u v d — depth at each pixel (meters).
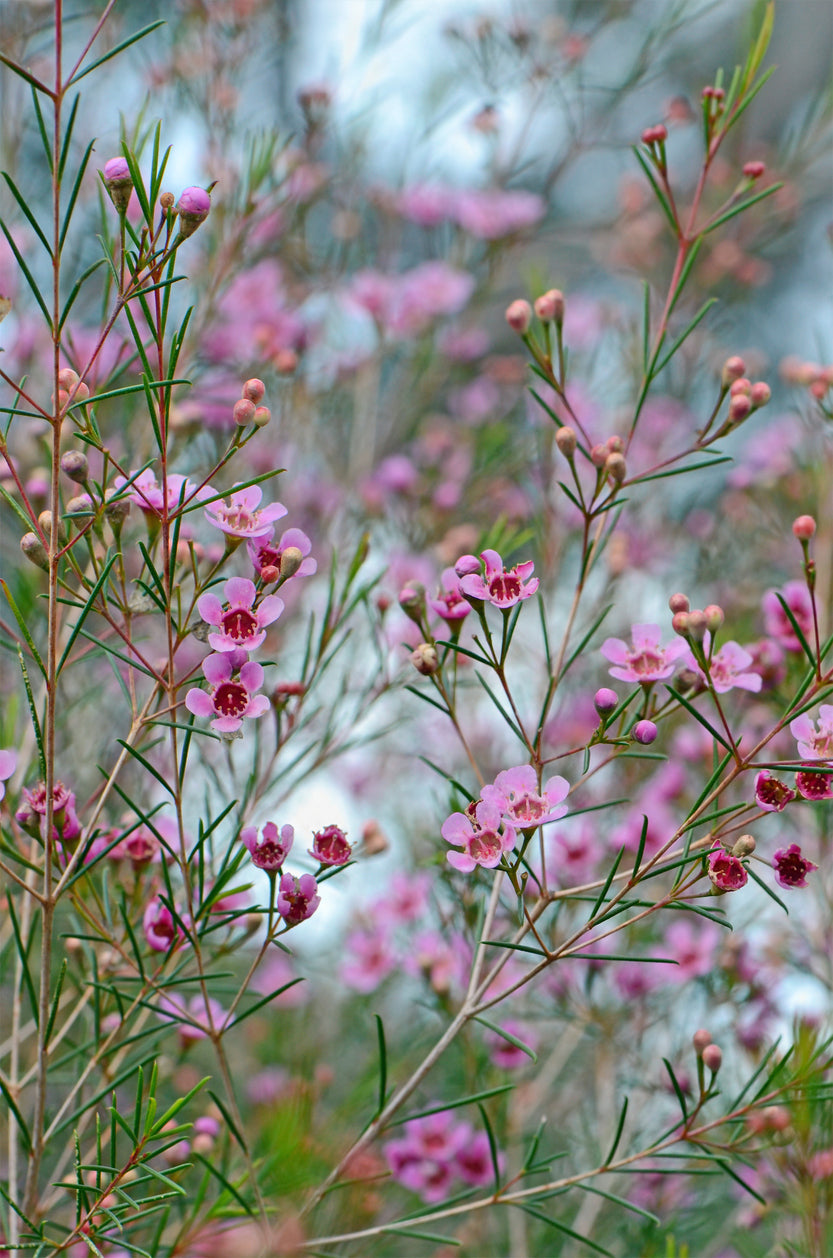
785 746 0.82
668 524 1.25
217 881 0.72
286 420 1.08
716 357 1.29
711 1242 0.88
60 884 0.70
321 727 0.93
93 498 0.69
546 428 0.95
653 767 0.93
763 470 1.11
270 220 1.03
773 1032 0.88
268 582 0.70
